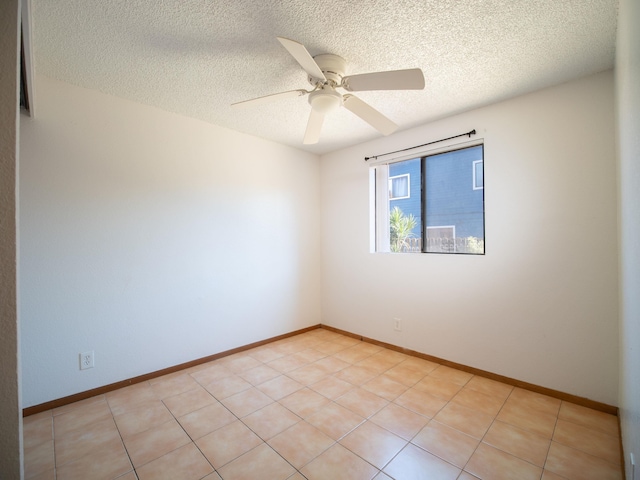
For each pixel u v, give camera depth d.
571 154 2.04
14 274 0.69
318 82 1.69
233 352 2.93
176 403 2.03
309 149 3.58
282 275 3.38
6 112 0.68
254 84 2.07
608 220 1.90
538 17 1.45
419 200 3.00
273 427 1.77
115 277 2.23
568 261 2.05
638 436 0.98
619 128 1.59
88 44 1.63
